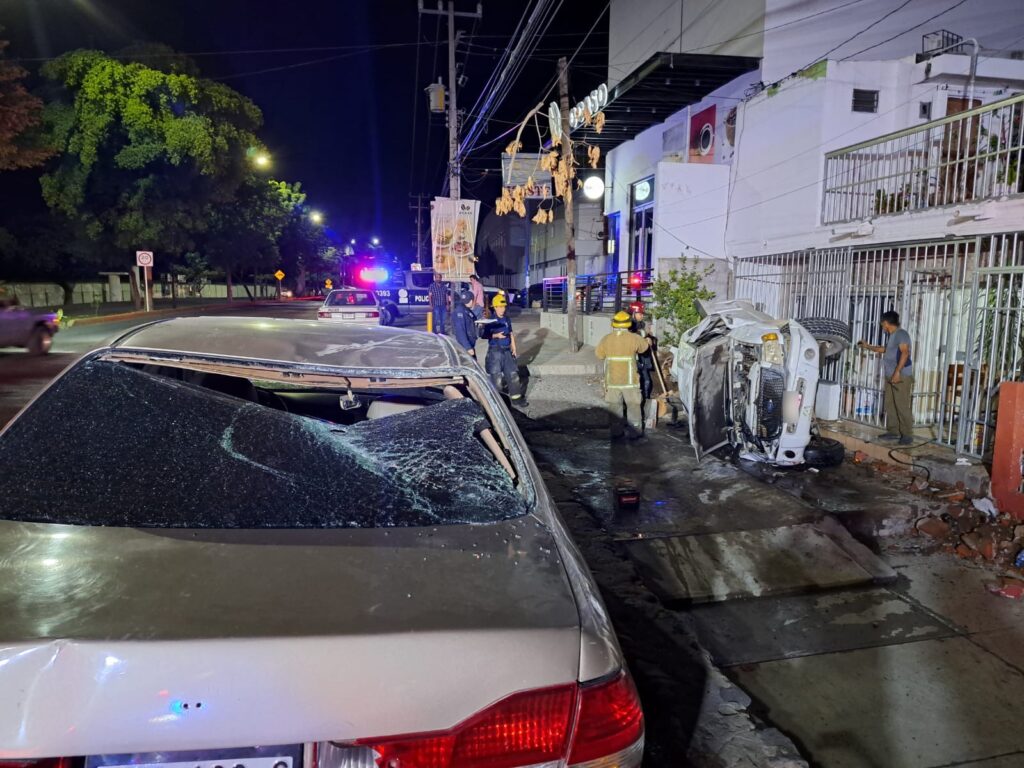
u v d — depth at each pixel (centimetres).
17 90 1952
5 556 168
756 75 1396
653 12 1803
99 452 216
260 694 129
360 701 132
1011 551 499
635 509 578
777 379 679
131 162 2630
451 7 2088
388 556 179
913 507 575
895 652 381
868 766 289
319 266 7512
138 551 173
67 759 126
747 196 1305
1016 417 548
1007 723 318
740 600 443
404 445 246
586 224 2502
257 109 3088
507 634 146
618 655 159
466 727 136
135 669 129
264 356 257
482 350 1459
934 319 822
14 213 3138
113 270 4072
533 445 815
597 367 1277
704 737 293
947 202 846
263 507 199
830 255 1013
